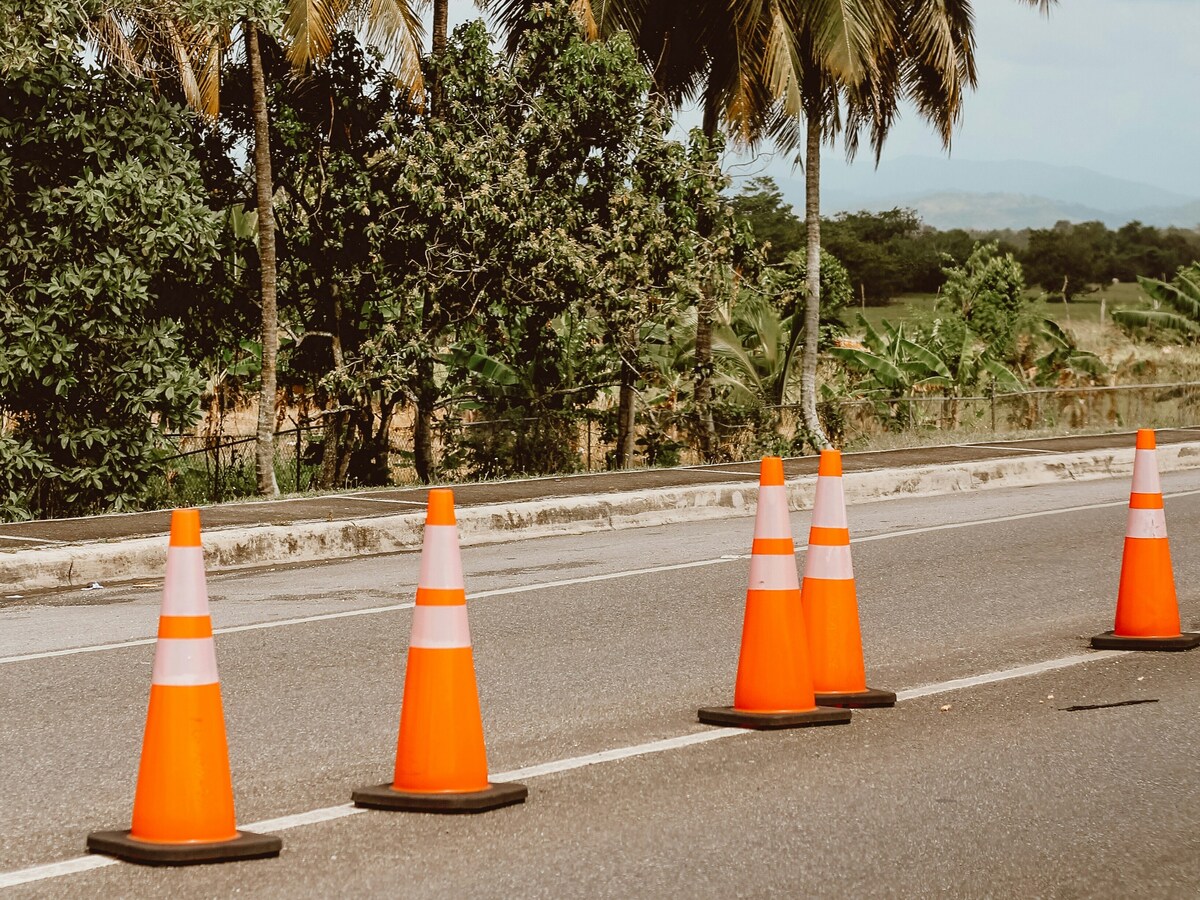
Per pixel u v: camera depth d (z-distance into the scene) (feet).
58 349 51.08
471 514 43.65
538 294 62.08
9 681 24.57
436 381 67.72
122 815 17.15
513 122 64.39
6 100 50.96
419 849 15.64
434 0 65.67
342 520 41.55
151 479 60.18
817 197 77.82
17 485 53.52
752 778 18.37
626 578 35.32
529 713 22.00
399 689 23.71
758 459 69.56
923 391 91.40
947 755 19.44
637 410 74.02
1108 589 32.96
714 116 76.43
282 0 53.16
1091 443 68.08
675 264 64.18
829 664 22.53
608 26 70.44
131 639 28.17
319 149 62.85
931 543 40.65
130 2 51.13
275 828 16.39
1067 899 14.25
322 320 65.05
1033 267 266.98
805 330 77.20
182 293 59.88
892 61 78.02
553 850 15.58
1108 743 20.04
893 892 14.39
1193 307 101.30
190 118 55.57
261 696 23.25
